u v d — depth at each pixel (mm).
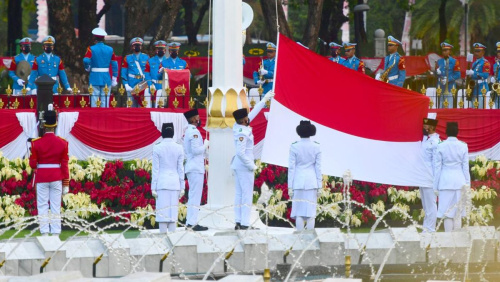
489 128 55781
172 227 40875
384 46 95625
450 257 34625
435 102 60875
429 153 44562
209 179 43000
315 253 33875
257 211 43156
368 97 45656
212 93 42844
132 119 53344
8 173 48281
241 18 43125
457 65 63594
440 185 42406
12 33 89188
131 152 53375
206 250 33219
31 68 61031
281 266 33594
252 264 33500
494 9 129000
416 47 117438
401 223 48875
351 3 95500
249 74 79375
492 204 50688
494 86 60438
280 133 44906
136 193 48469
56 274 22609
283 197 49000
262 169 49906
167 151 40656
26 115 52281
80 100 55000
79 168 48281
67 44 71312
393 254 34125
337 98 45625
